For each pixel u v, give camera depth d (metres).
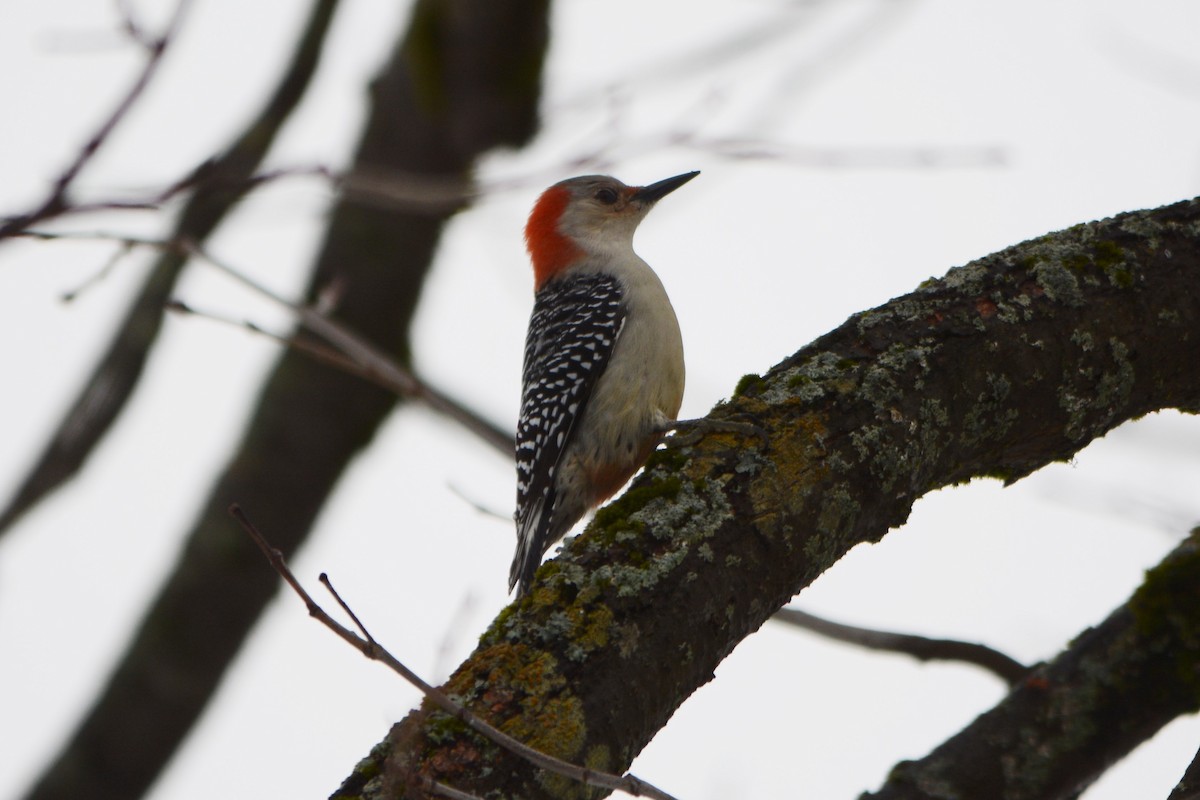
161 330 13.77
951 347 7.93
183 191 8.70
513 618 6.80
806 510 7.31
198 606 16.02
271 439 16.33
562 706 6.46
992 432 8.05
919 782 10.00
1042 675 10.20
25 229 8.06
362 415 16.44
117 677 15.88
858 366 7.79
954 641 10.84
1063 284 8.23
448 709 6.05
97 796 15.70
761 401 7.66
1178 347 8.44
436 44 15.88
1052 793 9.89
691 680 6.89
